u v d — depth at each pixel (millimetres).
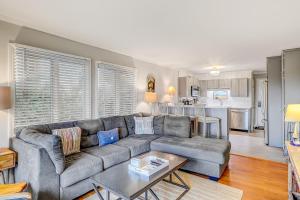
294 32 2939
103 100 3934
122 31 2928
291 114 2340
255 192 2426
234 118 7168
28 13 2318
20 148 2240
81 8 2186
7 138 2518
